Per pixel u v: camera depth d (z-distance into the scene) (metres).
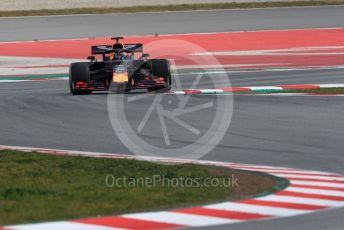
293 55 131.50
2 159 49.53
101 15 192.00
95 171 44.78
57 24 181.50
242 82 95.81
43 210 34.31
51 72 115.94
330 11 195.38
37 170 45.50
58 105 75.38
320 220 32.28
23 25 180.88
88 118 66.94
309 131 58.91
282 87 88.44
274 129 60.00
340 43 148.25
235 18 187.12
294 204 35.31
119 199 36.72
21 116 69.38
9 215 33.38
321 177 42.38
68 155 50.75
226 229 30.95
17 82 102.62
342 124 61.75
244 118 65.31
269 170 44.88
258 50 140.62
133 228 31.25
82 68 82.12
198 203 35.59
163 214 33.50
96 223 31.97
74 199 36.81
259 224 31.69
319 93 81.50
